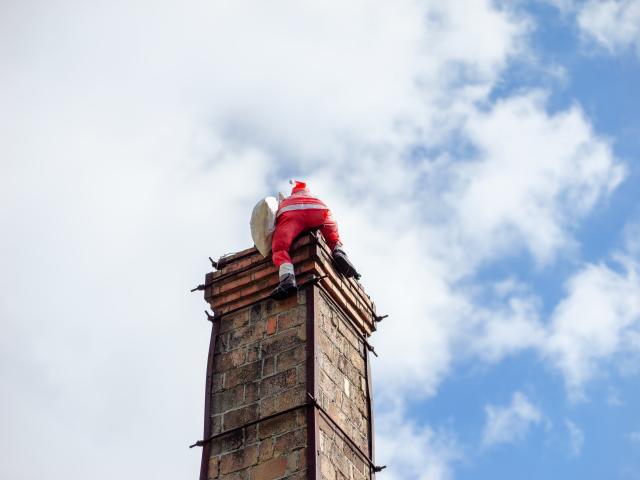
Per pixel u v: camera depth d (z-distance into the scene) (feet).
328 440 34.99
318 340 36.91
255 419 35.68
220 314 39.11
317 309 37.58
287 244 38.24
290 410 35.09
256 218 38.55
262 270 39.04
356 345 39.40
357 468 35.99
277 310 38.09
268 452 34.63
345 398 37.14
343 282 39.47
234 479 34.55
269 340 37.47
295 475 33.65
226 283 39.47
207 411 36.65
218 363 37.86
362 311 40.14
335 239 39.37
